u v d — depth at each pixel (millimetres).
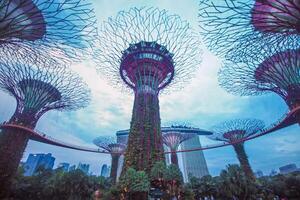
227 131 48250
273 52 23844
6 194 26172
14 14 14055
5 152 27453
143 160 24203
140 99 29203
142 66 30688
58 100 33969
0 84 30641
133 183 20578
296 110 25375
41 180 40500
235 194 31953
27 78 31453
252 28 13734
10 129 29219
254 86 29438
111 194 22156
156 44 31078
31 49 15297
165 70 32312
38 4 13086
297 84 24500
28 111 31156
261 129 43375
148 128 26609
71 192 36562
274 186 39531
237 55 16359
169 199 21172
